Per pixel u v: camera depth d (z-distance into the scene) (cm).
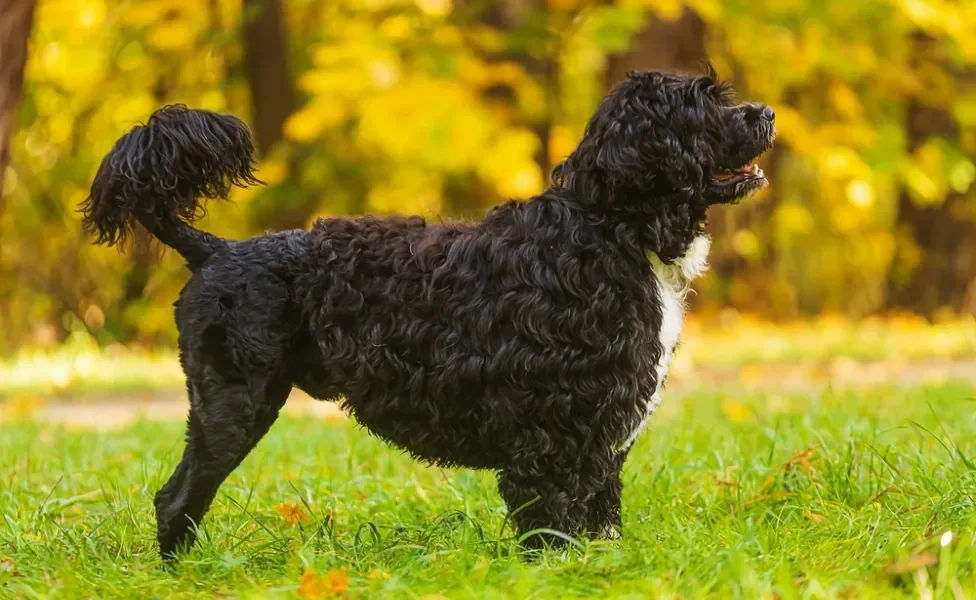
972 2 2150
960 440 932
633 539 693
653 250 672
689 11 2214
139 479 945
